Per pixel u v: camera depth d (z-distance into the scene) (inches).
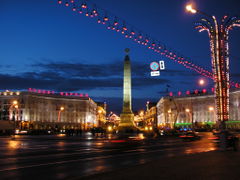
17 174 461.1
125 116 2896.2
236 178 349.1
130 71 2955.2
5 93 4461.1
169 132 2353.6
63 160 636.7
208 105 4776.1
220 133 772.0
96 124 6378.0
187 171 406.9
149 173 395.5
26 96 4416.8
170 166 458.3
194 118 4886.8
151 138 1753.2
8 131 2536.9
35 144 1211.9
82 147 1039.0
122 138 1737.2
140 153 800.9
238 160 529.3
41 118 4606.3
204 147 1030.4
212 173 386.6
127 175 383.2
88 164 572.4
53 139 1642.5
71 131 2319.1
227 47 1074.1
